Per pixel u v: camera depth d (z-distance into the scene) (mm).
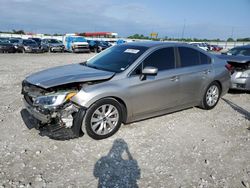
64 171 3195
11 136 4098
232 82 7414
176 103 5102
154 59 4691
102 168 3305
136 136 4293
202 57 5617
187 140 4242
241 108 6262
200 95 5562
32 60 18250
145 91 4449
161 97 4742
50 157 3504
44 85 3785
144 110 4578
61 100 3770
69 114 3832
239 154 3838
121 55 4848
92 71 4367
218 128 4852
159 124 4875
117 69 4445
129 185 2980
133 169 3314
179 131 4602
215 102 5973
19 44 28141
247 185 3059
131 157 3613
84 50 31766
